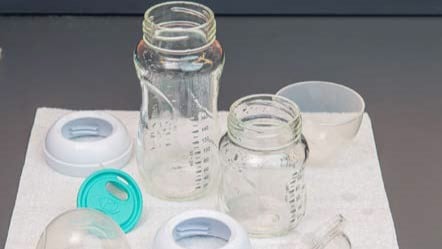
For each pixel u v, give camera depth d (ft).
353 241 3.33
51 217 3.40
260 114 3.34
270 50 4.92
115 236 3.15
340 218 3.36
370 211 3.48
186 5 3.40
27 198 3.50
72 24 5.11
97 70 4.71
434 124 4.28
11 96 4.46
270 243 3.30
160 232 3.06
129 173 3.65
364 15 5.21
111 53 4.86
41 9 5.16
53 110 4.06
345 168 3.72
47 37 4.99
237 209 3.36
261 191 3.40
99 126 3.76
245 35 5.05
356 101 3.85
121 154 3.66
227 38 5.02
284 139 3.23
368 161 3.76
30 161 3.70
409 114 4.36
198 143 3.58
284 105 3.30
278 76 4.70
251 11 5.19
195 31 3.35
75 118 3.72
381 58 4.86
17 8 5.15
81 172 3.59
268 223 3.32
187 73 3.44
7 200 3.68
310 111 3.96
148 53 3.44
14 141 4.07
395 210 3.69
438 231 3.58
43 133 3.89
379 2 5.19
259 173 3.38
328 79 4.68
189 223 3.13
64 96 4.48
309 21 5.18
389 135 4.18
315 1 5.18
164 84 3.52
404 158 4.01
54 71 4.69
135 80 4.61
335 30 5.11
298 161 3.32
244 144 3.25
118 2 5.15
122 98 4.45
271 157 3.32
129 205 3.38
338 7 5.20
